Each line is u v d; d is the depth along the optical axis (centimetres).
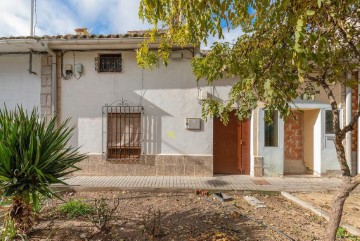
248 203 570
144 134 857
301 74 168
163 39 479
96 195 639
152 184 725
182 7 208
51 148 372
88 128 862
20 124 368
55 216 457
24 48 841
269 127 852
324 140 838
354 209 536
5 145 349
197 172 846
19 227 361
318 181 782
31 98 873
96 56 863
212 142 852
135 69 863
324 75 300
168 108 858
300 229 419
